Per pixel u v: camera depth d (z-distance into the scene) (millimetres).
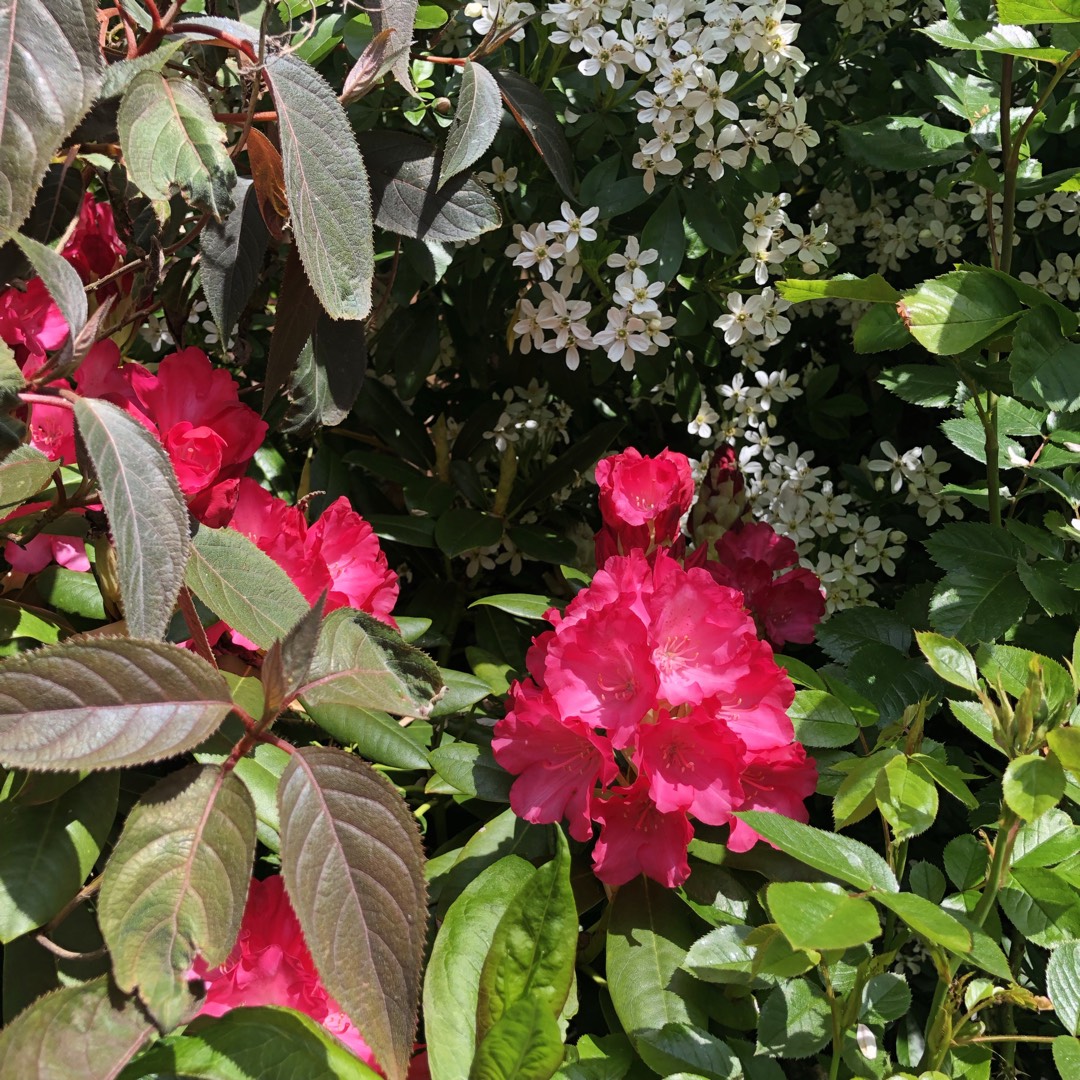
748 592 1567
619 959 1138
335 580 1234
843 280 1225
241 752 710
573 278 1705
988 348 1370
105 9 1028
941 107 2062
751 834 1152
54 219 994
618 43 1574
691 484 1447
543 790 1194
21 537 948
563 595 2059
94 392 981
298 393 1246
